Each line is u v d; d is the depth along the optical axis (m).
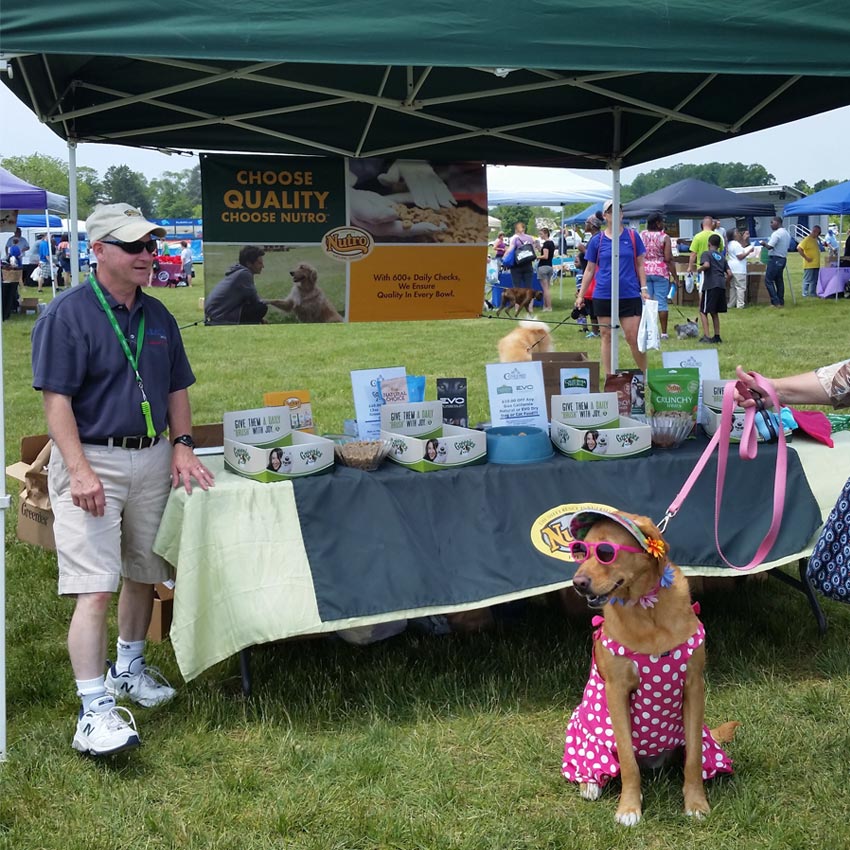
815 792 3.19
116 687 3.82
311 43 3.10
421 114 5.55
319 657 4.22
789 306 20.03
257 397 10.53
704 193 20.45
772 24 3.40
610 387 4.65
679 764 3.32
